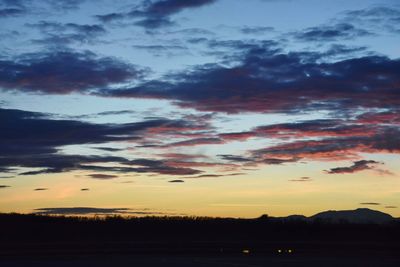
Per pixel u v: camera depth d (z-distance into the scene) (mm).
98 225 93062
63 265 40719
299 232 97500
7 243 70812
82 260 44781
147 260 45312
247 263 43781
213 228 95750
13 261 43656
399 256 51375
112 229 93062
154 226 93312
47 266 40094
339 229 100062
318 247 64500
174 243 74562
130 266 40500
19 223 90188
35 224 90938
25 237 79750
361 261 45781
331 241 84375
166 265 41438
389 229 97625
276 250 58344
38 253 50875
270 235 95438
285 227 100188
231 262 44500
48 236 83188
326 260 46844
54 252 52281
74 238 82188
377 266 41656
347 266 41688
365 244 72188
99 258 46750
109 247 62594
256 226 100500
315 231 98875
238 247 63969
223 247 63781
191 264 42531
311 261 45719
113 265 41000
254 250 58312
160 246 65812
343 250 59031
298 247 64375
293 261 45594
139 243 73750
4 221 89438
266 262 44688
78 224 92438
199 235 93875
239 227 99375
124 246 65312
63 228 90312
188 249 58938
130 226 94438
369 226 99500
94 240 81562
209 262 44219
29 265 40688
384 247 65062
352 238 89812
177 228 96125
